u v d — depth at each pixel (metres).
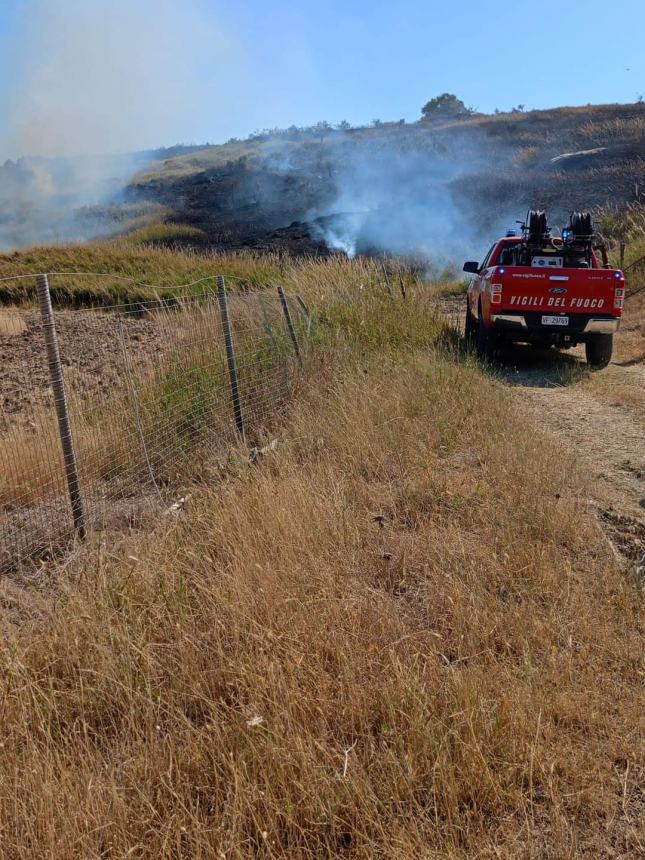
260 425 6.86
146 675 3.01
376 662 3.13
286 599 3.47
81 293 18.28
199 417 6.34
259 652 3.11
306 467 5.57
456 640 3.37
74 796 2.41
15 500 4.76
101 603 3.44
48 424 5.38
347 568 3.97
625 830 2.44
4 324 13.62
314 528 4.31
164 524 4.49
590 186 30.81
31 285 18.72
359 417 6.40
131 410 5.80
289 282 12.96
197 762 2.59
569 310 9.75
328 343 9.00
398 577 4.01
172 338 6.98
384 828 2.38
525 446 5.87
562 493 5.09
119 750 2.72
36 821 2.33
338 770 2.57
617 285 9.66
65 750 2.67
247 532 4.16
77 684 2.97
